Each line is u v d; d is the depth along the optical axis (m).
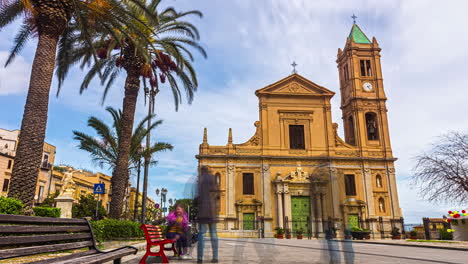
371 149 36.38
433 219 29.27
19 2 12.67
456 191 17.92
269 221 32.84
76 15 13.85
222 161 34.81
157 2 18.84
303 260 8.07
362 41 40.38
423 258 9.68
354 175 35.25
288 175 34.38
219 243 16.53
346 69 41.03
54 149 40.00
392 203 34.56
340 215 5.40
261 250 11.64
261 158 35.00
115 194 17.16
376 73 38.84
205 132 36.03
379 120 37.38
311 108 37.47
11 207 9.18
